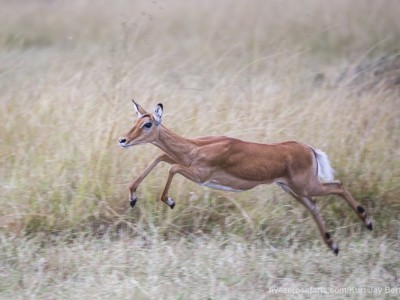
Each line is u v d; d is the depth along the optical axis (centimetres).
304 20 5034
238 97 3244
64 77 3609
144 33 4741
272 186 2733
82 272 2295
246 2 5519
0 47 4444
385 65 3850
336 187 2502
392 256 2467
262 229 2620
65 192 2659
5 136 2986
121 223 2602
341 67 4125
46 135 2959
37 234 2522
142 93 3212
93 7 5616
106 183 2681
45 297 2148
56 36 5250
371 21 4862
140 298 2108
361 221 2636
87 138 2862
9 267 2331
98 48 4556
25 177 2712
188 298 2128
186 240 2534
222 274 2292
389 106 3262
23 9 5688
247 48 4422
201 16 5372
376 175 2808
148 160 2741
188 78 3791
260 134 2888
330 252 2511
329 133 2958
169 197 2566
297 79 3644
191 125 2922
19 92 3391
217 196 2681
